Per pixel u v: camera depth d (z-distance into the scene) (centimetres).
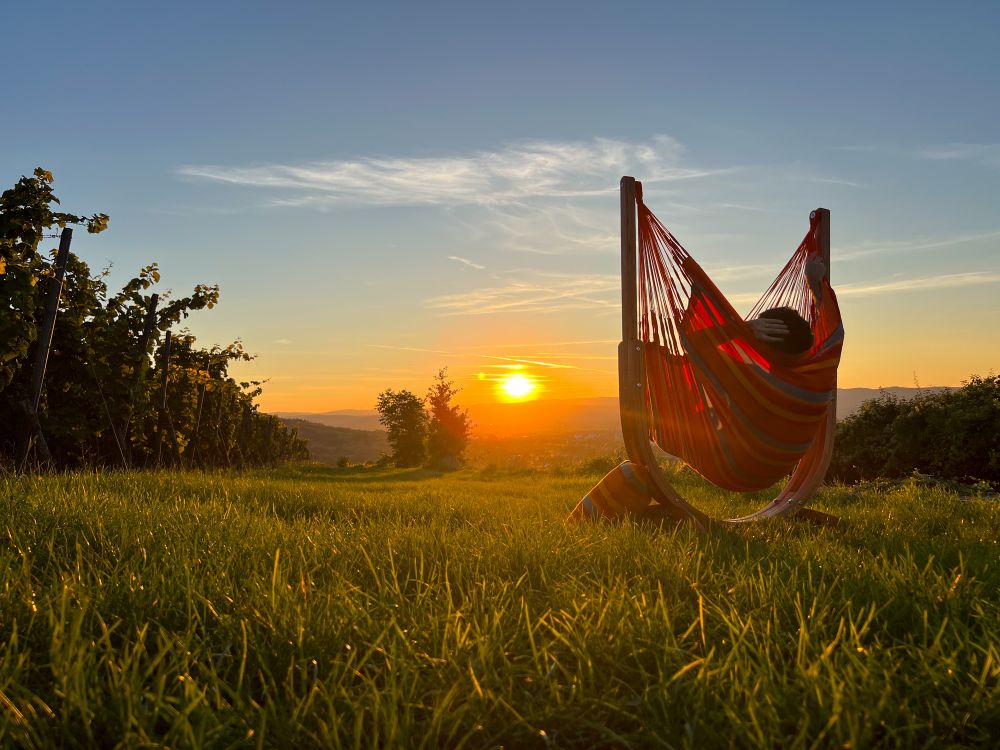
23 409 1159
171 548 341
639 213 604
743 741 160
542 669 211
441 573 337
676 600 291
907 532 525
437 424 7094
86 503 491
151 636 228
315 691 179
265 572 303
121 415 1727
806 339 568
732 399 557
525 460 8544
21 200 1277
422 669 204
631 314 604
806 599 273
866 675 182
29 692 171
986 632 221
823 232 686
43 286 1449
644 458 598
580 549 387
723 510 830
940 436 1371
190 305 1931
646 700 183
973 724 174
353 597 262
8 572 266
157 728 179
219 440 2755
